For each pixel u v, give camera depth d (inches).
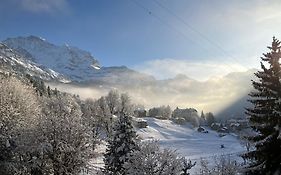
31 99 2265.0
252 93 1065.5
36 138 1601.9
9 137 1670.8
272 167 1039.0
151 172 1237.7
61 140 1600.6
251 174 1072.8
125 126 1654.8
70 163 1606.8
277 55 1041.5
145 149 1284.4
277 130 1003.9
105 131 4210.1
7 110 1849.2
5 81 2225.6
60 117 1675.7
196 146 5157.5
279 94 1027.3
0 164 1617.9
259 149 1046.4
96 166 1953.7
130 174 1267.2
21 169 1646.2
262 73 1050.1
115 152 1633.9
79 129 1630.2
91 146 1683.1
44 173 1647.4
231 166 1423.5
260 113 1043.9
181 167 1285.7
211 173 1483.8
